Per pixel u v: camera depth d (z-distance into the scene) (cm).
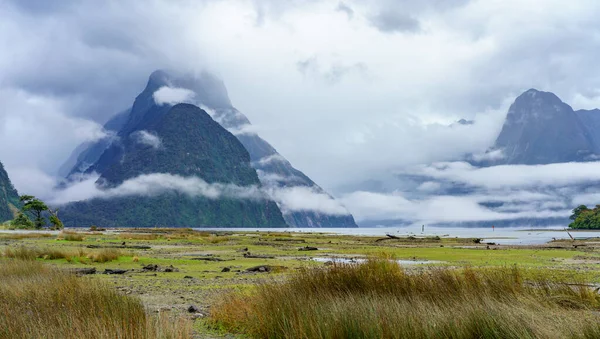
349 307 830
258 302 970
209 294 1416
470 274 1124
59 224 10600
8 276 1497
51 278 1215
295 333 773
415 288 1055
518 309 834
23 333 702
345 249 4244
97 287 1058
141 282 1744
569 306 1015
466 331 757
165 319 793
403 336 739
